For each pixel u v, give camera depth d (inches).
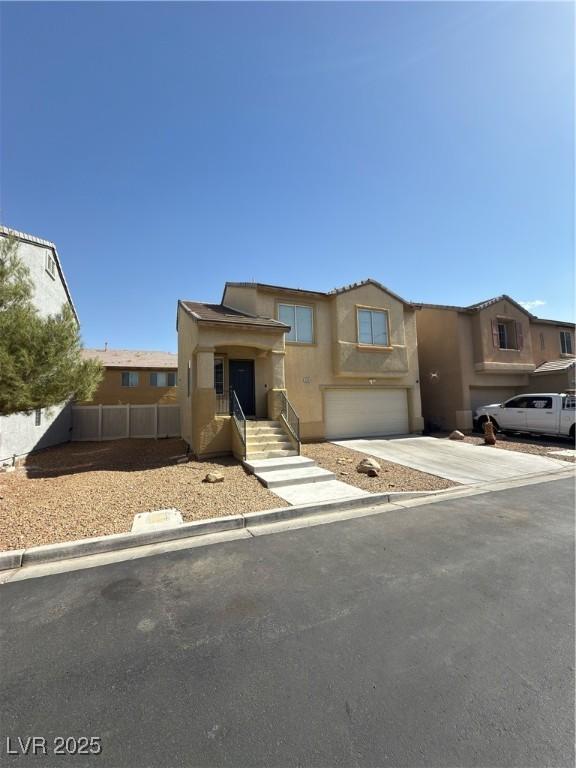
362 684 96.9
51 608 136.4
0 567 170.6
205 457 415.2
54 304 557.0
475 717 86.3
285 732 83.3
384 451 483.5
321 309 594.6
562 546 189.5
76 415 654.5
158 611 133.4
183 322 606.5
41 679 100.3
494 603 135.6
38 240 488.4
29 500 260.2
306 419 564.7
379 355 613.9
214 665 105.0
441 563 170.1
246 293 549.6
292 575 159.8
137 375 1002.1
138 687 97.2
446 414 703.7
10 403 255.9
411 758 76.8
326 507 254.2
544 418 545.6
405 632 119.0
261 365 530.9
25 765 76.1
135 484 304.2
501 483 334.6
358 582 152.7
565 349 839.7
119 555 184.7
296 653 109.7
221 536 209.0
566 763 75.2
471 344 701.3
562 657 106.6
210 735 82.9
